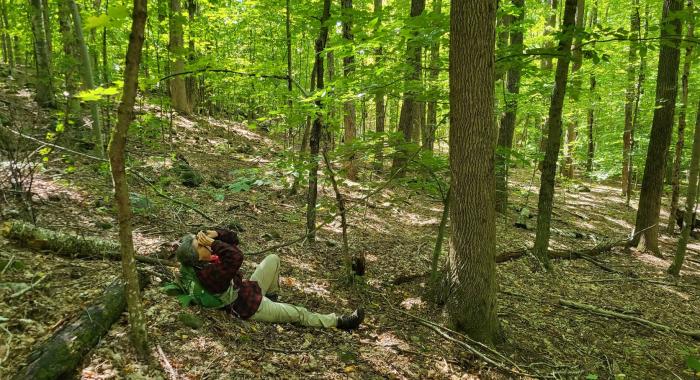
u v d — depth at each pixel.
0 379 2.08
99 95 2.16
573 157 14.41
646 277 6.57
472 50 3.36
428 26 4.00
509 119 8.52
